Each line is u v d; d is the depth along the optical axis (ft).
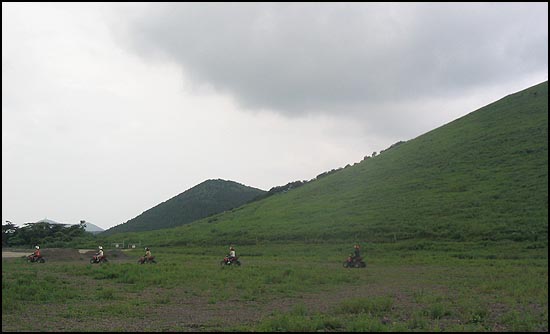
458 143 256.52
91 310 47.01
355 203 210.59
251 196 632.79
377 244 143.13
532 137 224.12
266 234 184.65
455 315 43.09
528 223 135.23
